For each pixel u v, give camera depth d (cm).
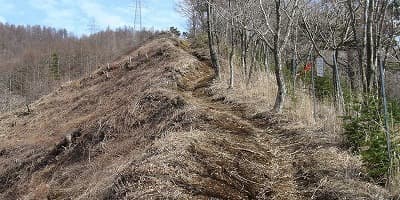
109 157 1059
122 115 1221
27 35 11012
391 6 1227
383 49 1348
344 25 1362
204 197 541
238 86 1344
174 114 1019
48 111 2164
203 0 1633
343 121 743
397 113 701
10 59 8050
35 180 1216
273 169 662
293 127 846
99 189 729
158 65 2116
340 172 603
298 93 1142
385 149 587
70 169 1138
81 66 6419
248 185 595
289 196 573
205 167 625
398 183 543
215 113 959
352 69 1470
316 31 1374
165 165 607
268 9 1441
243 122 926
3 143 1722
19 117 2203
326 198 551
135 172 608
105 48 7450
